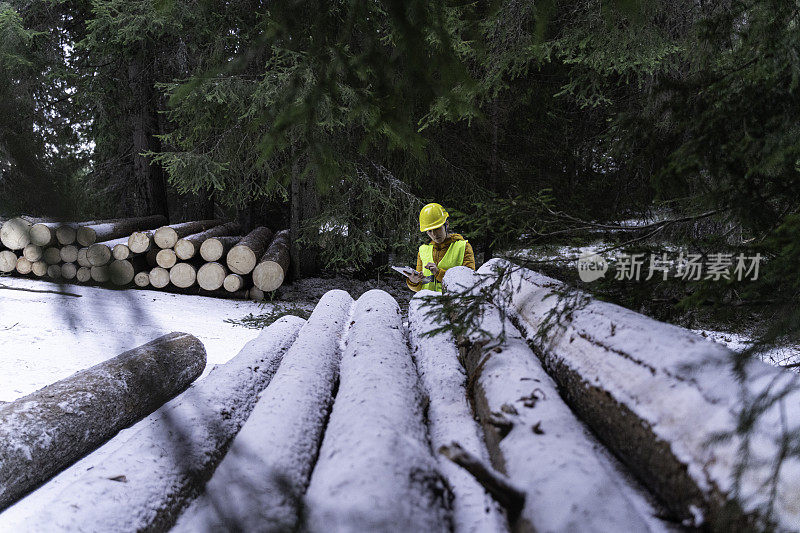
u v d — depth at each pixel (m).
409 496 1.24
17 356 5.01
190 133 9.67
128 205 14.07
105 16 9.42
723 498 1.10
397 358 2.49
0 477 2.36
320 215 10.33
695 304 1.99
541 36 2.03
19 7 10.57
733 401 1.24
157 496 1.64
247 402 2.66
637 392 1.48
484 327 2.58
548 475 1.27
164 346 3.79
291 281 11.88
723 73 2.04
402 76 1.71
